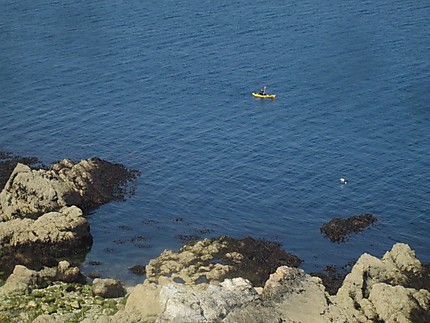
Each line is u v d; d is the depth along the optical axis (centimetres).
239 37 17575
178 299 6222
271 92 14475
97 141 12544
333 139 12544
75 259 9294
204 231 9994
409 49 16512
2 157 11969
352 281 7725
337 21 18638
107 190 10931
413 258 8312
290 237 9838
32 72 15588
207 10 19750
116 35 17862
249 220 10281
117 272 9006
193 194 10944
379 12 19238
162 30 18138
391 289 7281
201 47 16950
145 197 10831
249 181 11288
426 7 19550
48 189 10181
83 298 7869
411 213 10394
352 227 10031
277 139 12588
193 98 14288
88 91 14625
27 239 9212
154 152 12175
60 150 12231
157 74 15450
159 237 9850
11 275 8294
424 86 14500
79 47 17088
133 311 6750
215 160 11925
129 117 13462
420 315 7088
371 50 16550
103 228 10050
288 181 11269
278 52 16575
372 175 11388
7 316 7344
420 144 12281
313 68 15600
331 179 11294
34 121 13288
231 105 13962
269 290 6656
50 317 7162
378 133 12700
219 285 6712
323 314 6425
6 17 19450
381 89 14450
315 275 8919
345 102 13950
